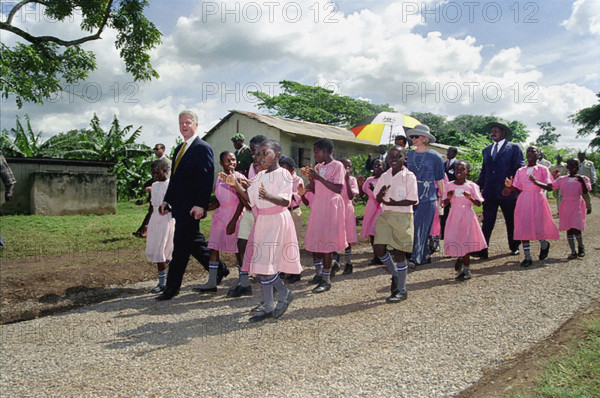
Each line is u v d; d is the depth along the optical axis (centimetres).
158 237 500
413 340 322
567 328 328
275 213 384
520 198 576
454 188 509
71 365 298
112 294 512
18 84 1112
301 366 286
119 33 1348
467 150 1773
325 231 479
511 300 407
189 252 479
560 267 538
